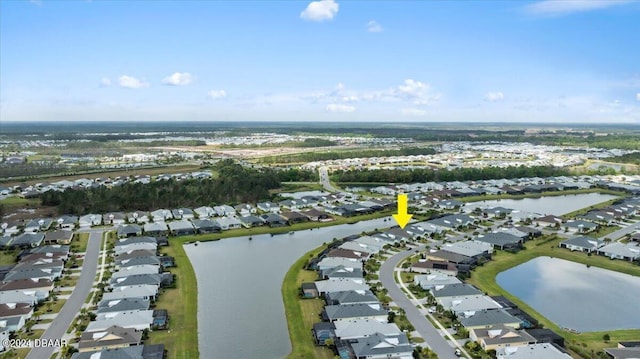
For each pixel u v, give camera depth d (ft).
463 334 290.76
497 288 371.76
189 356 268.62
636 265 429.38
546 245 491.31
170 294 358.02
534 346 267.59
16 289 351.25
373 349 265.34
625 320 322.55
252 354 273.95
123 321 298.56
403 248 474.08
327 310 315.99
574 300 356.79
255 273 410.93
